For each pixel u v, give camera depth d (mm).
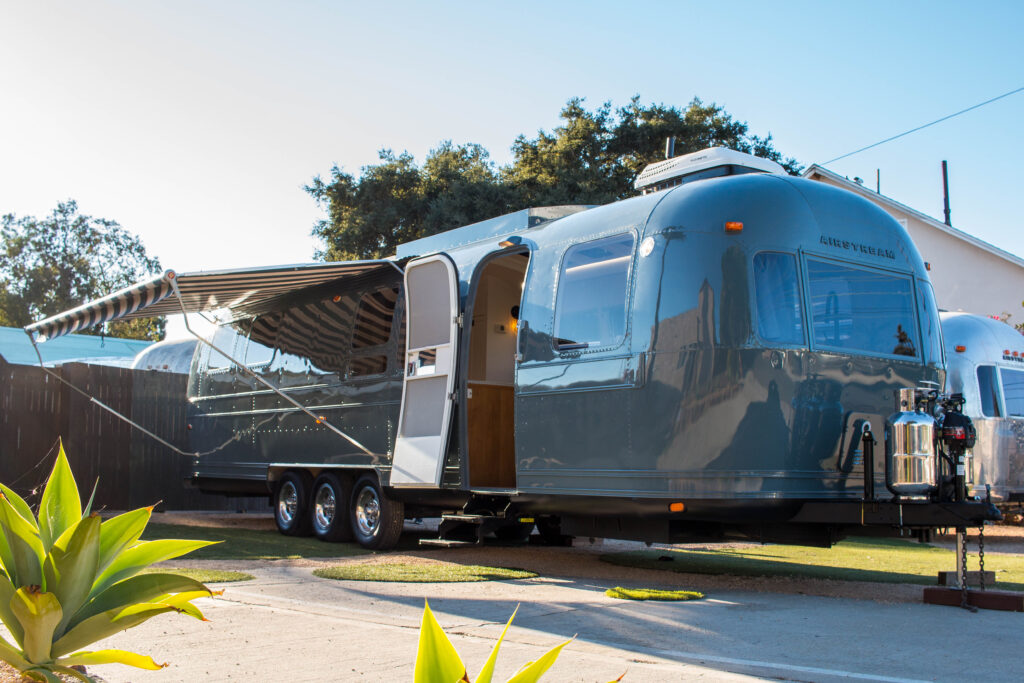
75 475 13383
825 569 8719
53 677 2742
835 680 4062
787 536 7223
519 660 4316
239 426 12570
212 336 13578
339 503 10516
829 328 6961
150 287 8922
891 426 6586
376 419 9891
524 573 7859
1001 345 12547
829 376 6871
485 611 5852
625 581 7691
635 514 6992
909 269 7715
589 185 27656
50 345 25734
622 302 7180
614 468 7043
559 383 7594
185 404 14953
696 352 6613
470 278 8672
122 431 14047
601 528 7707
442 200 28297
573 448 7410
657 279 6930
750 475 6445
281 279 9953
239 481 12641
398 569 7922
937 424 6484
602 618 5633
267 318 12234
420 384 9000
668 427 6684
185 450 14852
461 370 8453
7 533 2875
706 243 6777
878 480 7109
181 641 4691
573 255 7770
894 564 9305
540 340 7871
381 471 9727
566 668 4168
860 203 7566
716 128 31656
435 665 1823
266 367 12062
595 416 7238
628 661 4348
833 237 7168
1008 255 20922
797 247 6898
